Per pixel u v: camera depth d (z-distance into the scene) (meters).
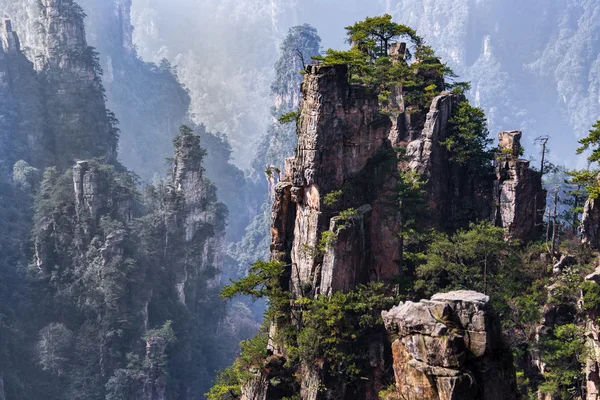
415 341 41.31
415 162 100.25
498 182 101.44
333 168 83.75
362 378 78.12
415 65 112.69
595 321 70.88
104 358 196.62
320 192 83.44
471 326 40.88
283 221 87.25
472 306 41.16
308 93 84.38
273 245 87.62
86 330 199.75
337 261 81.00
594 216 89.31
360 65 97.88
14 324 198.25
